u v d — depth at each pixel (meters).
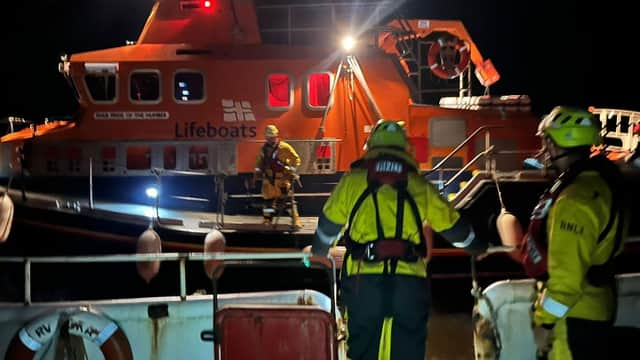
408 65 8.53
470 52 8.27
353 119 6.95
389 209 3.03
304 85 6.95
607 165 2.80
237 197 6.61
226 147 6.93
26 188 6.91
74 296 6.22
